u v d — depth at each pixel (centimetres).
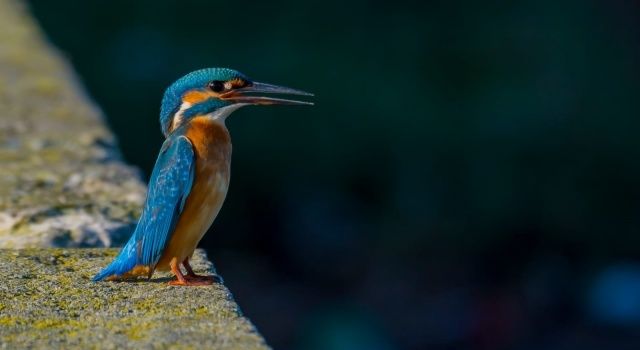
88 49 1622
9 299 527
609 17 1712
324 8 1664
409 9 1675
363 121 1499
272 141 1466
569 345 1398
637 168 1516
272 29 1652
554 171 1501
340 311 1430
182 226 556
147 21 1655
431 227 1467
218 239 1456
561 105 1569
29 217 694
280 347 1384
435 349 1410
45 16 1652
